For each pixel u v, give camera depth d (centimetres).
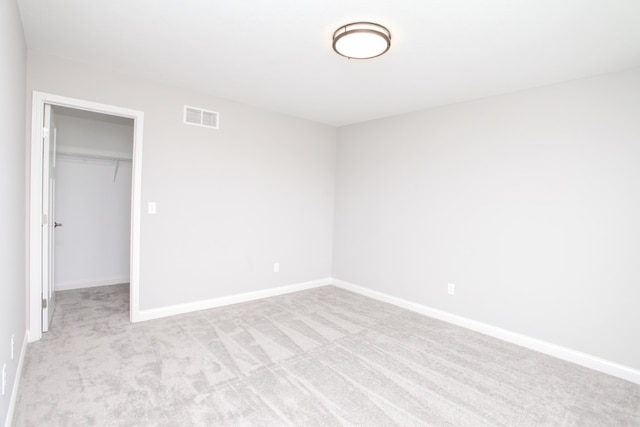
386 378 241
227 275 391
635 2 179
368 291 448
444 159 369
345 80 310
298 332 318
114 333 300
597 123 271
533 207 304
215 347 280
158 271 340
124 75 311
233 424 186
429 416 199
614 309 262
